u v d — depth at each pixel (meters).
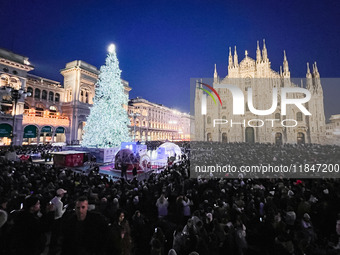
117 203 7.45
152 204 9.73
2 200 5.99
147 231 6.93
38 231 3.84
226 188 11.33
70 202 7.51
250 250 6.29
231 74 62.50
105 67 29.59
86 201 3.34
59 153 22.92
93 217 3.35
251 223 7.21
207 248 5.06
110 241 3.71
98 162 26.72
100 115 28.61
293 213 7.41
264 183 13.15
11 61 38.66
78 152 24.12
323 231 7.58
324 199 8.60
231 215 7.83
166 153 30.55
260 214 7.95
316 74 53.56
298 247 5.23
